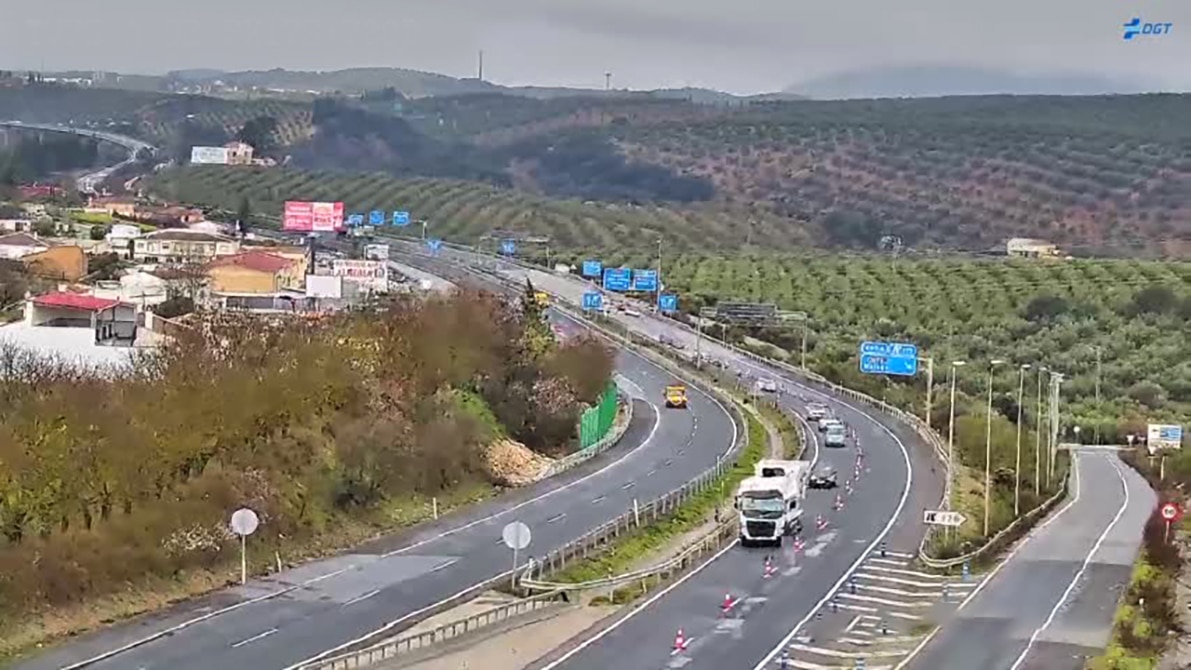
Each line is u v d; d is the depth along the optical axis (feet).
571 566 220.64
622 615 202.39
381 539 241.14
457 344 335.47
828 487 320.50
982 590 236.43
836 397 480.23
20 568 180.14
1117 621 218.38
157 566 199.31
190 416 226.17
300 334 289.12
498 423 335.88
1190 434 466.70
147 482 212.02
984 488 329.72
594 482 306.55
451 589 205.16
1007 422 429.38
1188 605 242.37
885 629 202.80
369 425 268.41
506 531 196.13
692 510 277.85
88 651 167.94
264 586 204.64
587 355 384.68
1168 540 291.38
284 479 239.50
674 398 437.17
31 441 198.70
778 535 254.88
